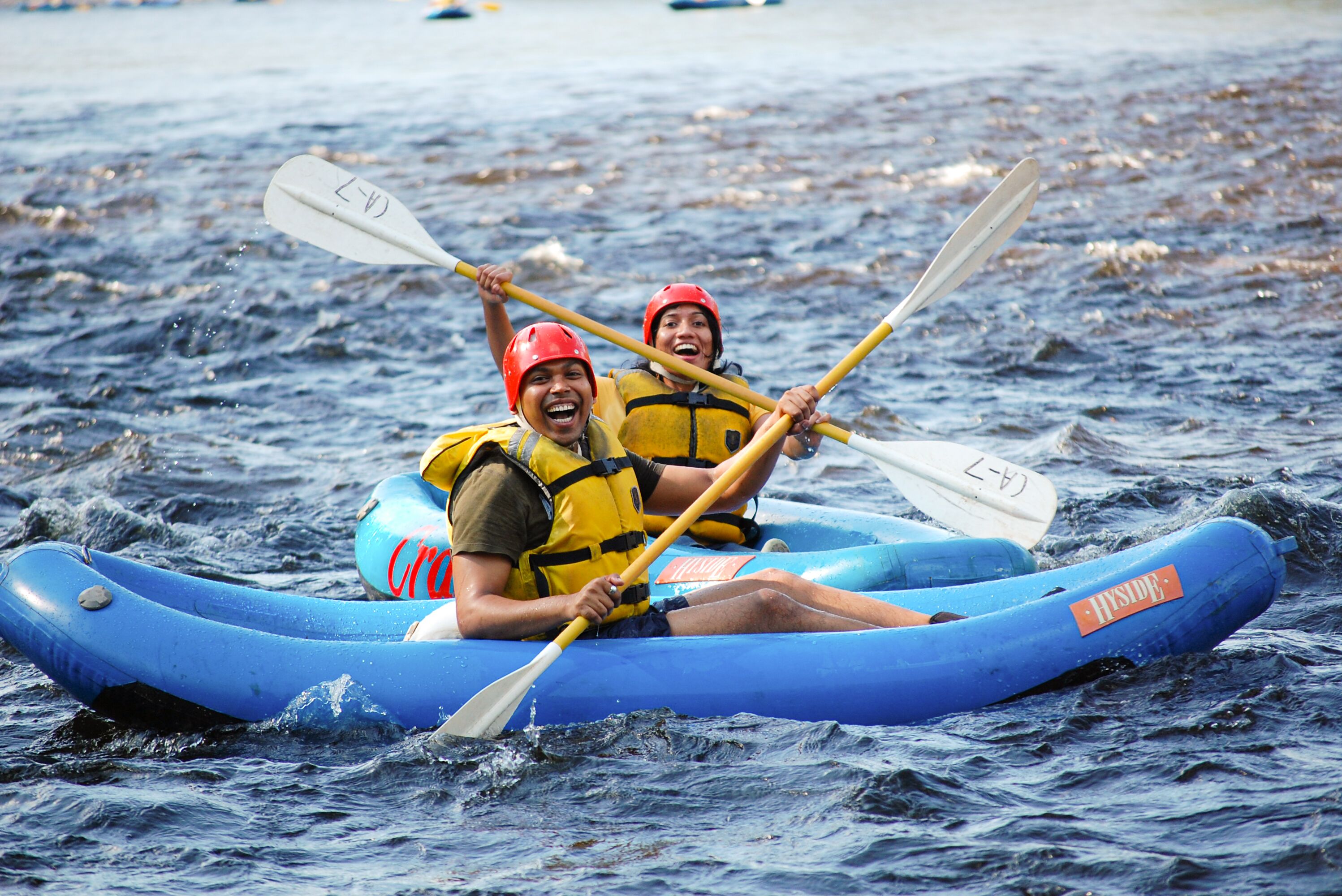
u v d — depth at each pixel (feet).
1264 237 158.61
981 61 351.46
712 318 68.28
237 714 46.06
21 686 52.16
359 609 54.85
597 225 184.24
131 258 166.91
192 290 150.10
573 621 45.01
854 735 43.60
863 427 98.02
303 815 39.14
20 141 269.85
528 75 380.99
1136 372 112.37
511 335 65.16
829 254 164.25
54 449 96.53
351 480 89.30
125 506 83.66
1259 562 48.62
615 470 48.06
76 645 46.62
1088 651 47.16
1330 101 249.55
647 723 44.68
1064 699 46.03
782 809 38.37
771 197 199.82
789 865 34.71
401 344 131.23
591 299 146.82
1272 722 42.16
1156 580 48.19
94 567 50.88
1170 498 77.41
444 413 107.24
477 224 184.44
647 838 36.88
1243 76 289.53
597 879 34.35
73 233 183.21
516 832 37.60
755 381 113.60
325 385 116.57
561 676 45.70
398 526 65.98
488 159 238.07
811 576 59.00
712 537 66.28
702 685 45.83
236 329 134.51
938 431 97.76
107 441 97.25
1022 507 59.62
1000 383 111.75
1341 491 74.18
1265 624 54.44
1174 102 260.62
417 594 62.64
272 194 65.98
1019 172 64.23
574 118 285.43
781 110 282.77
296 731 45.62
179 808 39.37
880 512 81.05
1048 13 490.49
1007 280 147.84
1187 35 386.93
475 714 44.27
